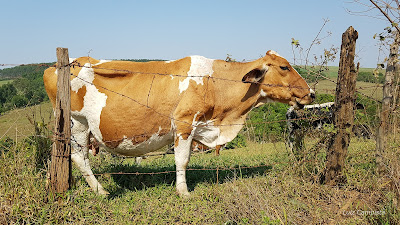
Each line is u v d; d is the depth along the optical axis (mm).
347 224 3693
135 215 4230
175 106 4961
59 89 3996
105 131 5062
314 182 4832
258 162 6883
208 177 5844
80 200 4426
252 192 4266
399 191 3961
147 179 5594
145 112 4934
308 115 5953
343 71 4617
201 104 4988
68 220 3992
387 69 4691
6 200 3975
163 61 5238
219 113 5273
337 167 4773
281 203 4242
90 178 5148
